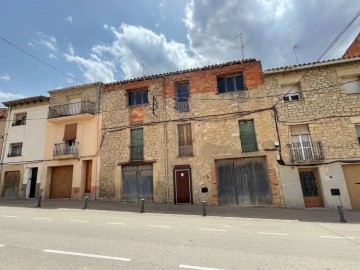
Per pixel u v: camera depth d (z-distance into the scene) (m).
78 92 19.89
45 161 19.47
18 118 22.17
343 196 13.11
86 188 18.17
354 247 5.73
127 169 17.08
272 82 15.56
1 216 9.97
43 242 5.82
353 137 13.66
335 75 14.73
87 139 18.58
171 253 5.07
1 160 21.00
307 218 10.34
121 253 5.03
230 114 15.80
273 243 6.05
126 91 18.61
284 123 14.77
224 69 16.66
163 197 15.68
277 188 14.01
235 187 14.81
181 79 17.42
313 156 13.90
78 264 4.34
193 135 16.14
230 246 5.71
